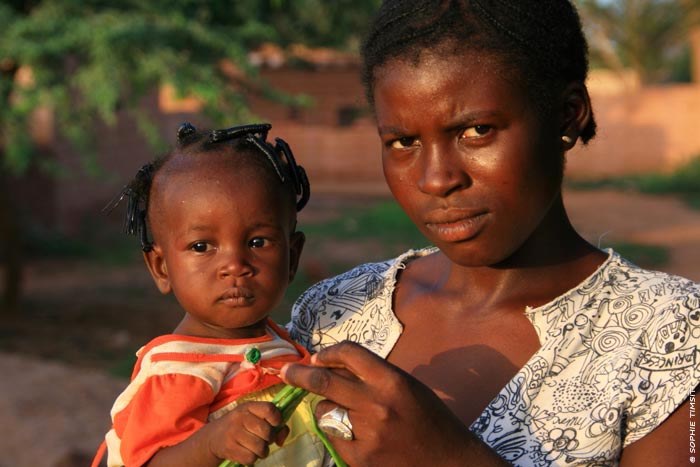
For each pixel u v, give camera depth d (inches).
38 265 587.8
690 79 1380.4
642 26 1099.3
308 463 73.2
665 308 65.7
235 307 73.8
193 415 70.8
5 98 381.7
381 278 80.1
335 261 592.4
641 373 64.0
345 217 769.6
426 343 73.2
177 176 75.2
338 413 58.4
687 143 974.4
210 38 381.1
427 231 66.0
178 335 74.5
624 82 1155.9
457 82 62.2
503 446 64.6
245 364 74.3
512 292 70.7
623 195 860.0
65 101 380.2
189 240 74.0
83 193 674.2
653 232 658.2
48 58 378.3
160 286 78.8
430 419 57.5
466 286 73.3
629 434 63.9
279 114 999.6
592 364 65.8
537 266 70.5
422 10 64.1
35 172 633.6
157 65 357.1
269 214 74.8
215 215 73.4
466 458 57.9
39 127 617.6
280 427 63.7
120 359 393.1
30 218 637.3
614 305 67.8
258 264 74.6
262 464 72.1
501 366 68.5
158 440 69.1
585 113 67.5
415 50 63.1
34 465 241.8
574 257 71.3
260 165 75.7
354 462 58.4
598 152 995.9
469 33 62.5
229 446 62.9
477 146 63.0
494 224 63.7
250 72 385.7
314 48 474.6
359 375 58.1
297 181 79.4
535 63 63.0
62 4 371.9
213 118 379.2
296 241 80.4
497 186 63.0
